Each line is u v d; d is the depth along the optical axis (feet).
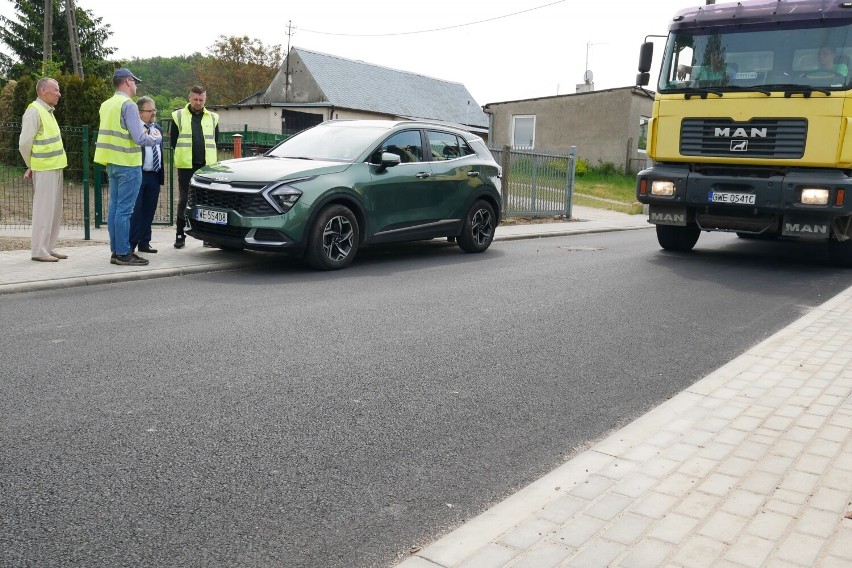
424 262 33.58
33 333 18.58
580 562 8.57
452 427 13.33
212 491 10.46
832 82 31.94
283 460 11.59
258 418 13.30
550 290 27.25
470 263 33.68
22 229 38.34
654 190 36.19
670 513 9.79
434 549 8.93
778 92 32.73
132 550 8.85
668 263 35.91
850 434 12.74
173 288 25.26
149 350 17.38
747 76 33.83
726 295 27.50
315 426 13.07
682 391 15.39
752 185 33.65
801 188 32.58
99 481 10.60
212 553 8.87
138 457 11.45
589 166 113.29
